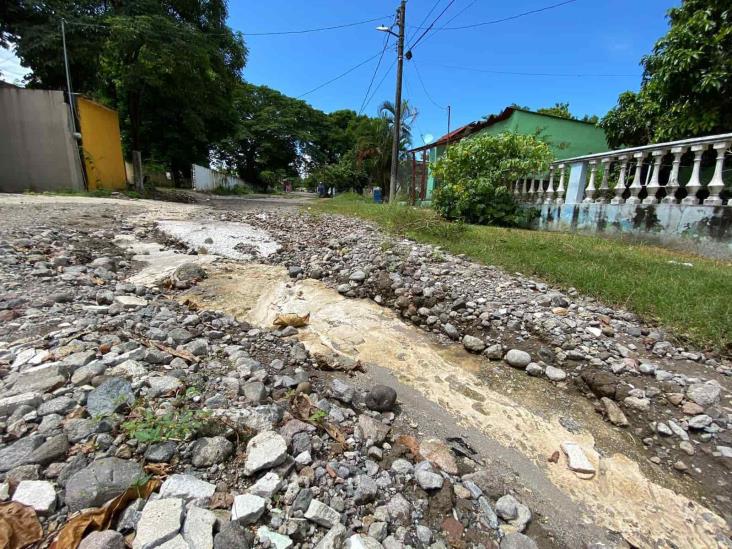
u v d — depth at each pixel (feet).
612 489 5.50
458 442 6.18
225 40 43.70
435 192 26.53
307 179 134.82
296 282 13.53
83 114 34.99
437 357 9.07
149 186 46.14
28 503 3.69
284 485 4.46
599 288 11.32
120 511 3.83
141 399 5.46
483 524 4.61
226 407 5.62
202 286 12.22
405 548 4.02
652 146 17.47
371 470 5.08
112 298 9.61
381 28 40.68
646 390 7.33
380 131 68.59
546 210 23.62
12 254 11.55
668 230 16.84
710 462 5.88
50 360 6.13
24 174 33.50
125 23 32.89
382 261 14.73
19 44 33.68
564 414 7.14
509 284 12.34
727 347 8.30
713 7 18.06
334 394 6.81
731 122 18.83
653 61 21.59
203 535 3.59
